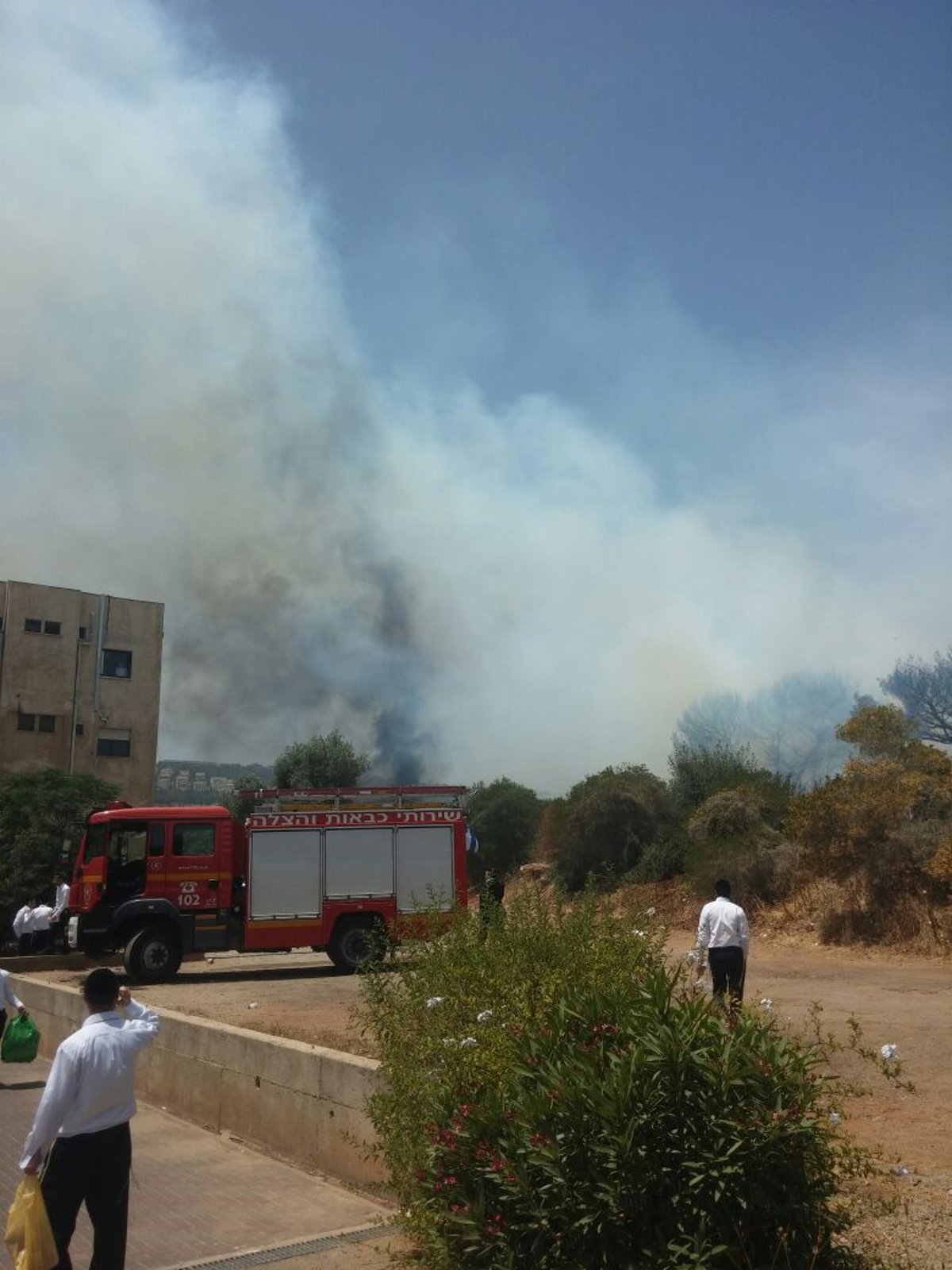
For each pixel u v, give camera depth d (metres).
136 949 19.12
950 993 14.56
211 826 19.86
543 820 36.91
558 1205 4.49
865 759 22.70
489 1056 5.43
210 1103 9.75
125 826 19.78
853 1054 10.16
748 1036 4.70
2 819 39.91
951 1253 5.08
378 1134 6.84
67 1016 13.59
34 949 25.36
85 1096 5.18
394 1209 7.00
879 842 20.61
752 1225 4.45
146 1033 5.48
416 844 20.22
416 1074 6.09
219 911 19.59
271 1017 14.09
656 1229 4.39
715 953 10.15
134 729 54.47
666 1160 4.45
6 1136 9.48
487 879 15.91
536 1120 4.59
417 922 8.82
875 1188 6.12
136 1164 8.38
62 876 25.98
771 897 23.69
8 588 52.41
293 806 20.20
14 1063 12.41
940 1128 7.62
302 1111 8.34
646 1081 4.52
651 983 5.20
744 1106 4.48
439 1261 5.02
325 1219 6.90
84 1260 6.25
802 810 21.64
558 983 6.19
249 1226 6.81
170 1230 6.78
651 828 32.03
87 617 54.38
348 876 19.94
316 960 23.42
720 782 33.25
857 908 20.58
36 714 52.09
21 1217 4.92
